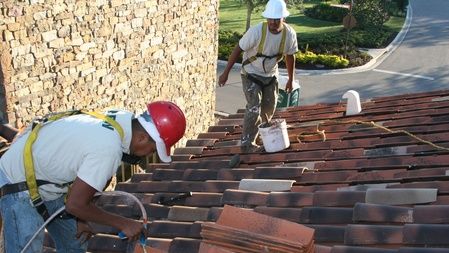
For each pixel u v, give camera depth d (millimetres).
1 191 3096
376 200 4109
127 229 3078
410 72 23047
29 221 3082
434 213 3730
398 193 4090
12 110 8250
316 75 22594
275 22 5801
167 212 4973
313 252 3463
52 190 3064
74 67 9297
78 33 9211
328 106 7922
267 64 6070
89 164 2816
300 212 4223
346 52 24562
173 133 3080
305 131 6848
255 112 6266
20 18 8047
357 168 5164
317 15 32875
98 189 2846
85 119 2971
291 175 5281
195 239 4188
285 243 3203
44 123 3016
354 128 6578
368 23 29188
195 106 13094
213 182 5473
